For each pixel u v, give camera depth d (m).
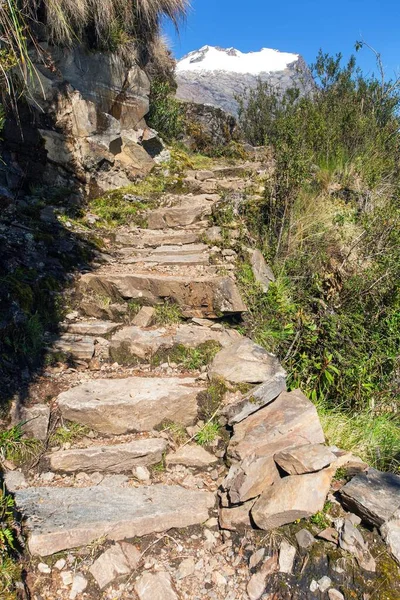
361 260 4.95
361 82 8.44
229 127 10.70
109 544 2.50
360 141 7.44
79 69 6.45
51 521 2.51
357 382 3.90
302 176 5.31
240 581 2.45
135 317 4.02
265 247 5.06
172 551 2.55
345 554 2.47
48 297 4.01
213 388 3.31
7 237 4.36
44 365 3.47
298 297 4.56
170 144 8.76
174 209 5.77
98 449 2.93
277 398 3.32
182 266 4.64
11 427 2.97
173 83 10.03
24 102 5.57
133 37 7.32
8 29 3.63
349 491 2.72
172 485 2.89
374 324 4.36
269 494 2.69
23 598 2.19
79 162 6.12
